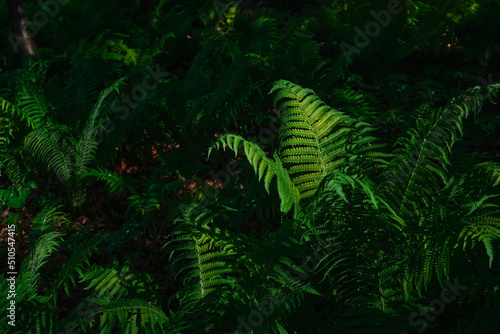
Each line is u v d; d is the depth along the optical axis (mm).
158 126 4738
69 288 3479
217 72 5875
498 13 5949
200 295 2547
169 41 6840
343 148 2818
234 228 3299
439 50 6672
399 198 2703
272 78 5133
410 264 2393
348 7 7418
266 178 2619
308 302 2682
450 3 6262
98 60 5824
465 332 2213
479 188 2590
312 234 2568
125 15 8023
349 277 2592
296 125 2842
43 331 2520
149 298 2748
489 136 4809
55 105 4934
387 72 5906
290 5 9125
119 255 3783
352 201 2453
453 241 2279
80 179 4207
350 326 2486
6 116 4277
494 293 2355
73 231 4062
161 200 3965
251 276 2508
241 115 5539
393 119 4211
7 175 5027
